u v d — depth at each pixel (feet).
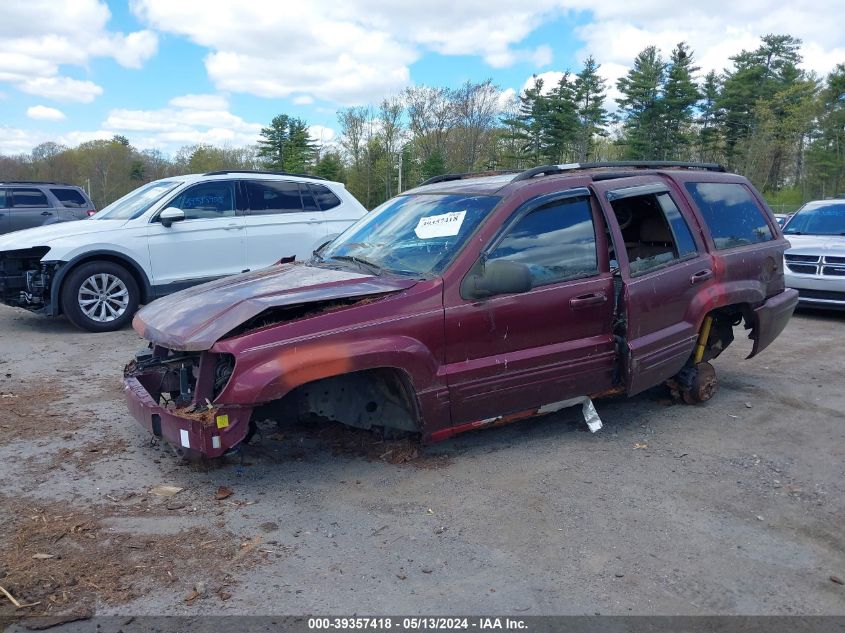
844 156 168.86
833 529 12.83
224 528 12.49
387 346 13.73
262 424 17.13
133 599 10.35
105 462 15.28
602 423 18.24
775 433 17.75
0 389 20.54
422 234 16.11
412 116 201.77
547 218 16.05
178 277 30.45
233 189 32.07
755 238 20.57
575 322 16.06
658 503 13.73
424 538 12.25
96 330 29.04
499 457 15.88
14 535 12.07
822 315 35.76
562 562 11.55
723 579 11.14
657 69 174.91
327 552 11.75
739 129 193.06
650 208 18.44
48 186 62.44
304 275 15.80
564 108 174.60
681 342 17.89
